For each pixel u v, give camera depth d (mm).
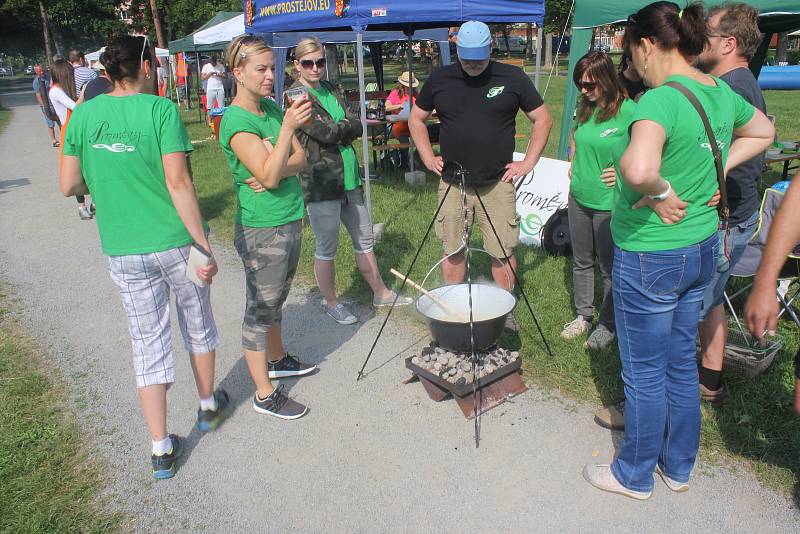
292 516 2508
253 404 3309
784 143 6555
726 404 3012
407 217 6586
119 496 2652
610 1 6000
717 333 2885
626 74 3912
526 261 5164
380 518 2475
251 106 2781
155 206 2482
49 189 9258
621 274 2180
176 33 36406
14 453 2922
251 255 2920
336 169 3908
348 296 4738
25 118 20844
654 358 2230
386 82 25422
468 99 3484
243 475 2764
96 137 2359
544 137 3613
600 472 2568
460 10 5258
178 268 2602
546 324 3969
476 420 2885
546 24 30344
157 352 2648
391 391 3389
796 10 4918
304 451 2910
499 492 2580
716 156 2023
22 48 50469
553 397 3236
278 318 3240
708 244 2102
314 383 3512
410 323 4246
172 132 2414
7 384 3578
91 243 6484
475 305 3357
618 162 2119
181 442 2922
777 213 1729
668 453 2473
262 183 2717
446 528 2406
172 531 2455
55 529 2438
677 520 2375
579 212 3627
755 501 2441
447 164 3648
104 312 4668
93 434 3102
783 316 3914
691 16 2008
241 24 14539
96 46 48344
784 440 2752
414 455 2842
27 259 6027
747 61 2758
